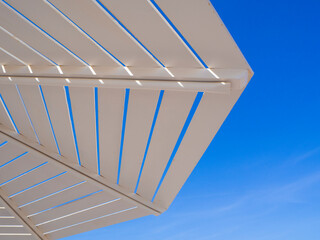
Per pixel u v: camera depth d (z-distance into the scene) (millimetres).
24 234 6852
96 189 5250
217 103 3135
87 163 4605
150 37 2625
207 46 2588
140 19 2480
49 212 5965
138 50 2809
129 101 3404
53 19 2680
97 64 3080
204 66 2852
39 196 5637
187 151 3865
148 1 2338
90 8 2494
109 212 5660
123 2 2367
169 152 3980
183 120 3453
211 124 3389
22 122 4203
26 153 4781
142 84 3043
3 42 3037
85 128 3969
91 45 2861
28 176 5215
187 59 2797
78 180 5129
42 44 2965
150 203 5188
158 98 3277
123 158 4312
